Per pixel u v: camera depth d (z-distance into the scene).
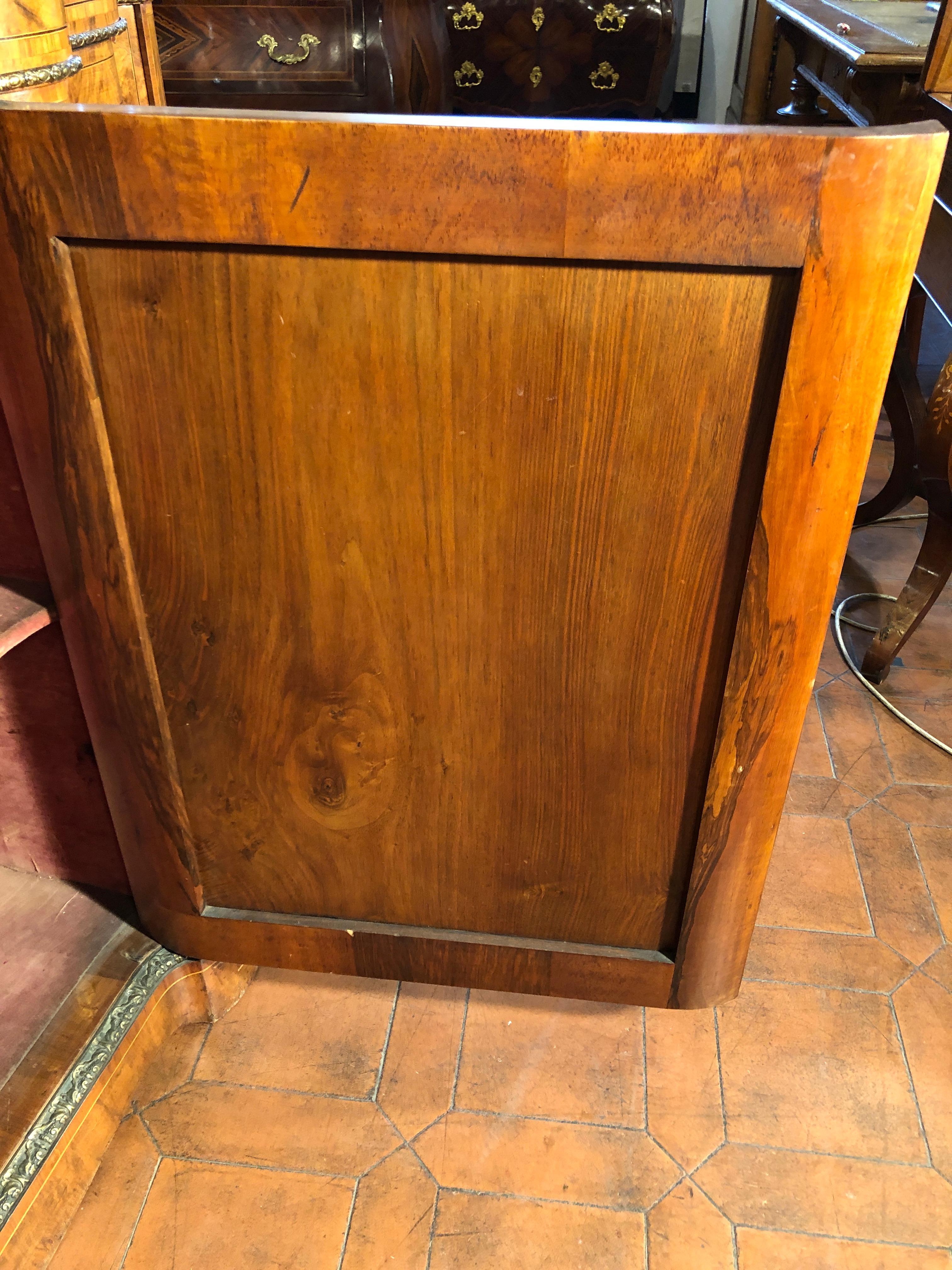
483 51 3.01
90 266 0.71
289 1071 1.17
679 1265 0.99
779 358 0.69
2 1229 0.93
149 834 1.03
